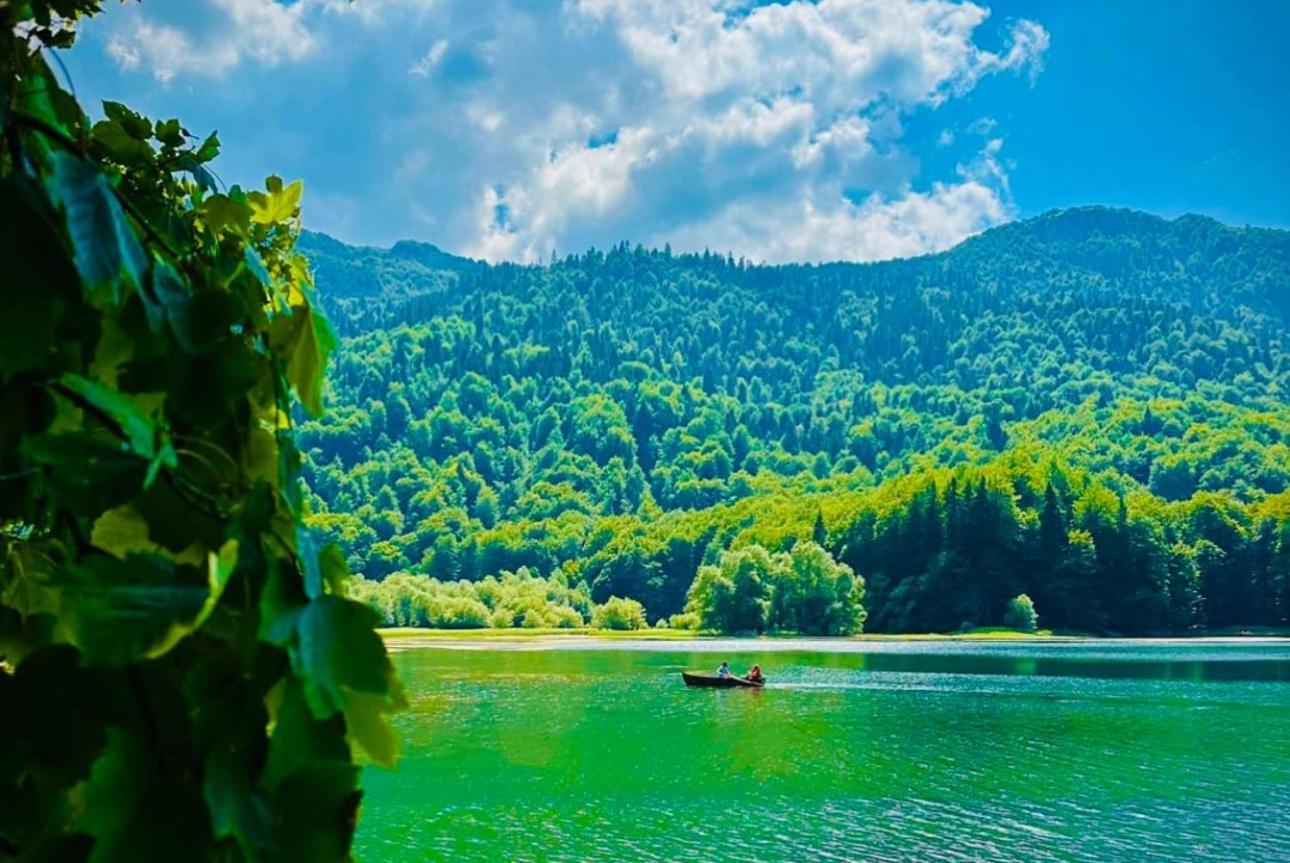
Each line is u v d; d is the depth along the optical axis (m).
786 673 70.56
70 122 1.67
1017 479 142.75
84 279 1.17
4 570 1.62
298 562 1.19
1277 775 33.59
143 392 1.36
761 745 39.03
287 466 1.48
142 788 1.12
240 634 1.18
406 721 44.72
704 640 116.00
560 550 189.00
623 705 50.47
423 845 25.14
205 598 1.15
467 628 136.12
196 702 1.16
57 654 1.20
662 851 24.83
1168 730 42.94
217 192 2.11
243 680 1.18
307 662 1.14
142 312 1.36
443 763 34.88
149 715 1.18
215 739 1.14
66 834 1.17
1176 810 28.98
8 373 1.15
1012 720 45.69
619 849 25.00
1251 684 62.44
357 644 1.18
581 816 27.98
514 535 188.62
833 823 27.58
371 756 1.23
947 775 33.66
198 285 1.64
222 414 1.38
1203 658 88.31
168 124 2.15
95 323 1.26
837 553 142.38
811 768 34.69
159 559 1.17
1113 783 32.50
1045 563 131.50
